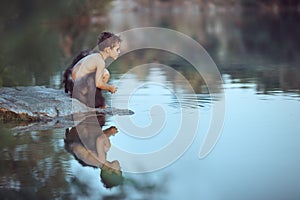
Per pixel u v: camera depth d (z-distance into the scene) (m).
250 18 25.62
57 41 13.34
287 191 5.05
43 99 8.57
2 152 6.39
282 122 7.49
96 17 20.31
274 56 14.80
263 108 8.36
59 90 9.19
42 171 5.70
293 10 28.66
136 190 5.20
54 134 7.27
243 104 8.68
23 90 9.09
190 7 31.09
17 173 5.64
